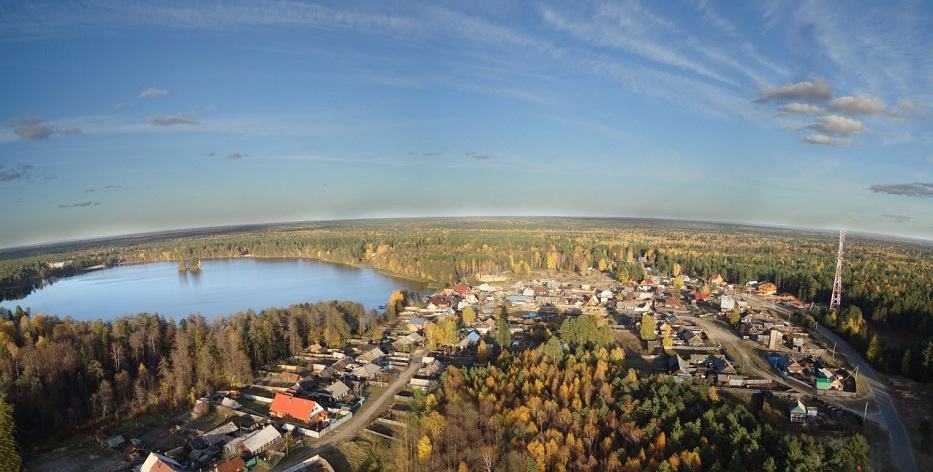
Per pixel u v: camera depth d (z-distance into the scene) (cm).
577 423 10062
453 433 9944
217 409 12719
